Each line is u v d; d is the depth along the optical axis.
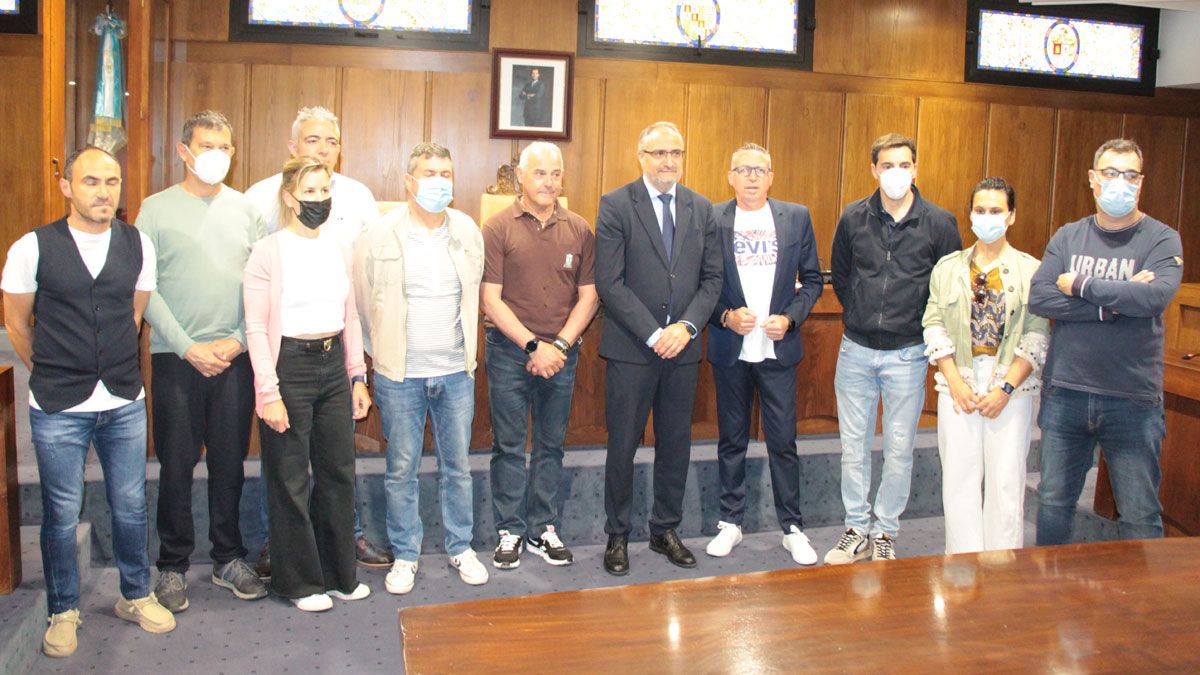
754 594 1.60
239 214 2.79
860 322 3.18
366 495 3.32
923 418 4.38
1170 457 3.22
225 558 2.95
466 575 3.08
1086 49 5.84
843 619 1.50
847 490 3.30
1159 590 1.63
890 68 5.60
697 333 3.09
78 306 2.41
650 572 3.22
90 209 2.36
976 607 1.55
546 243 3.10
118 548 2.64
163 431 2.73
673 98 5.35
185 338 2.65
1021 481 2.88
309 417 2.76
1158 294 2.50
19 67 5.31
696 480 3.63
